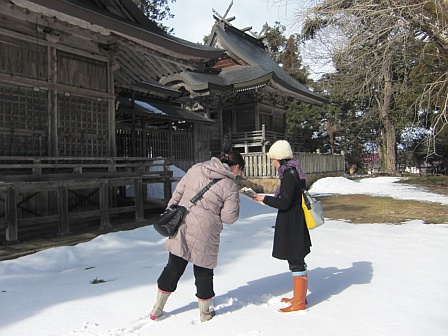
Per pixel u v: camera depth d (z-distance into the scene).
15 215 5.40
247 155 17.55
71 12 6.03
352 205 11.26
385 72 12.29
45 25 7.07
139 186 7.54
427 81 16.78
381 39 11.66
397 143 33.09
